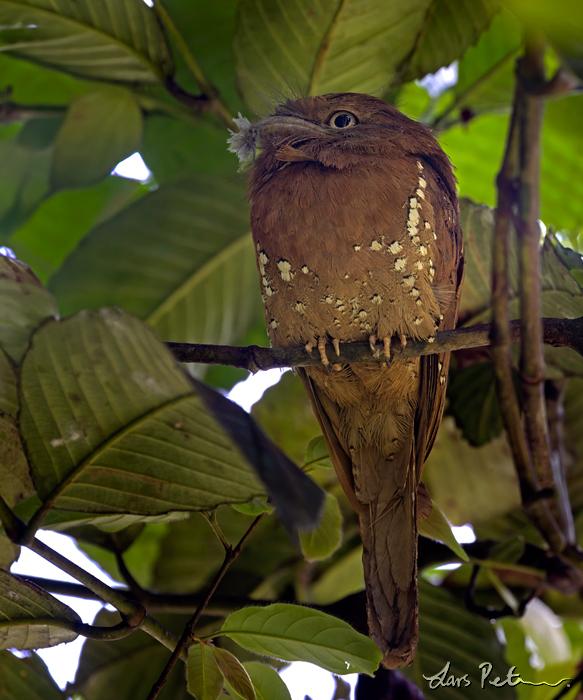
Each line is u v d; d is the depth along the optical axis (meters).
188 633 4.81
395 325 7.08
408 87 10.50
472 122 10.05
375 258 7.01
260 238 7.41
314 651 4.92
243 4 7.11
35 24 7.01
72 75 7.82
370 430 7.58
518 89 4.04
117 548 7.17
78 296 7.98
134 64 7.62
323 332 7.21
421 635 7.89
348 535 8.92
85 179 8.42
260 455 3.68
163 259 8.11
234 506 5.25
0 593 4.81
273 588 8.95
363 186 7.09
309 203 7.10
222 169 8.99
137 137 8.41
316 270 7.08
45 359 4.23
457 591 8.47
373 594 6.36
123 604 4.79
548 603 8.77
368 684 6.69
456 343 6.38
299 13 7.14
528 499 5.99
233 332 8.98
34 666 6.59
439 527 6.43
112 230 7.95
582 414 8.59
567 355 7.09
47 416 4.45
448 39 7.63
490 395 8.21
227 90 8.58
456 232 7.57
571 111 5.72
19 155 8.81
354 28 7.25
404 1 7.04
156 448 4.62
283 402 9.22
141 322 3.95
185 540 9.23
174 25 7.48
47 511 4.64
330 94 7.89
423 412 7.40
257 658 7.82
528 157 4.17
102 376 4.30
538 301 4.82
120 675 7.70
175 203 8.06
